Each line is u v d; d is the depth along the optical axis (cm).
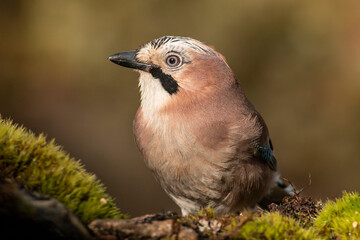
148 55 554
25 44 1549
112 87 1516
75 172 332
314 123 1422
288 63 1458
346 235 387
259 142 539
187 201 548
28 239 266
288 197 489
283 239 331
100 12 1513
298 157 1403
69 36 1525
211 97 532
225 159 510
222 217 340
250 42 1465
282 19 1466
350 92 1424
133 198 1370
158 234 303
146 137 534
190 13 1476
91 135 1485
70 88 1534
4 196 267
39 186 315
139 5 1491
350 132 1395
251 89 1458
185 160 514
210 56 548
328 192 1354
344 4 1455
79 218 294
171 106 529
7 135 331
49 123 1504
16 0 1549
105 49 1506
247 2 1466
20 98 1540
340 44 1455
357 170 1366
